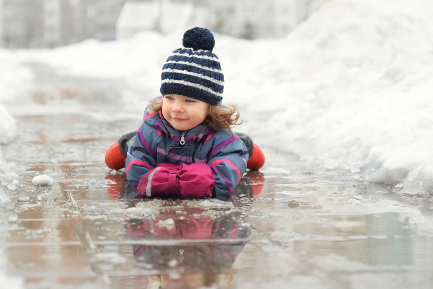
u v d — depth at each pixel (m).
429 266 2.84
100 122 9.80
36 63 42.06
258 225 3.60
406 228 3.55
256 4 84.62
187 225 3.57
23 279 2.59
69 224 3.54
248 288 2.54
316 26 16.97
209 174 4.35
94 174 5.37
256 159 5.67
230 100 13.72
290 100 12.26
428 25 15.22
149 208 4.01
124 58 35.22
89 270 2.72
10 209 3.91
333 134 6.75
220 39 21.88
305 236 3.36
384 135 5.71
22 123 9.30
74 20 101.38
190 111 4.42
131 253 2.98
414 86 7.62
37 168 5.61
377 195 4.59
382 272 2.75
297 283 2.60
